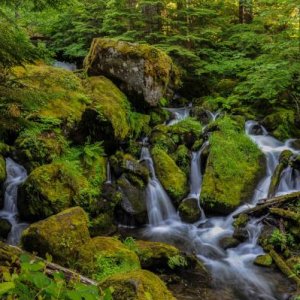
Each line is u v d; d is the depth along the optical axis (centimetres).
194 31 1432
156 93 1089
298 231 736
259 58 1241
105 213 775
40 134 817
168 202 885
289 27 1372
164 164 935
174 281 614
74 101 912
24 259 227
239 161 961
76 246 573
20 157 788
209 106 1248
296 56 1170
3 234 682
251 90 1223
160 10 1470
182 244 754
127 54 1065
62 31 1634
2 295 217
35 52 545
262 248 730
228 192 879
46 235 560
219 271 659
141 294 337
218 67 1330
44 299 219
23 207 719
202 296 583
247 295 592
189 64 1386
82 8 1528
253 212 811
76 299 193
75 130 887
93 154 855
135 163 887
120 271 545
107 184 841
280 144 1092
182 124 1080
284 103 1265
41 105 580
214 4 1534
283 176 948
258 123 1174
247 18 1636
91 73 1137
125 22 1435
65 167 763
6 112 588
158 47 1317
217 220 855
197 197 913
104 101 967
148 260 630
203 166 984
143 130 1049
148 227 826
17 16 1489
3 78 592
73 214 614
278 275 648
